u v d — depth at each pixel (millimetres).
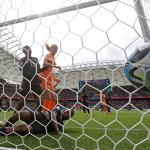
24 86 2541
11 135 2857
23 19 1912
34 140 2508
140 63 1547
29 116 2734
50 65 2186
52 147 2146
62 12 1831
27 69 2463
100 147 2117
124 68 1559
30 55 2072
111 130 3490
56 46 2139
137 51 1604
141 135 2867
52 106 2777
